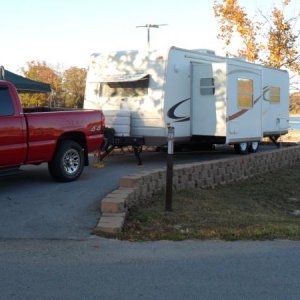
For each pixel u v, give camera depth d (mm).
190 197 9719
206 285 4945
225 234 6934
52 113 9562
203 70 13359
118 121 12727
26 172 11242
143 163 13094
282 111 19078
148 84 12844
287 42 28188
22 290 4770
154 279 5109
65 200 8414
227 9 27906
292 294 4723
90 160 13586
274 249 6301
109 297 4605
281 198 11602
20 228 6973
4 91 8711
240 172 12969
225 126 13156
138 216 7711
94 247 6254
